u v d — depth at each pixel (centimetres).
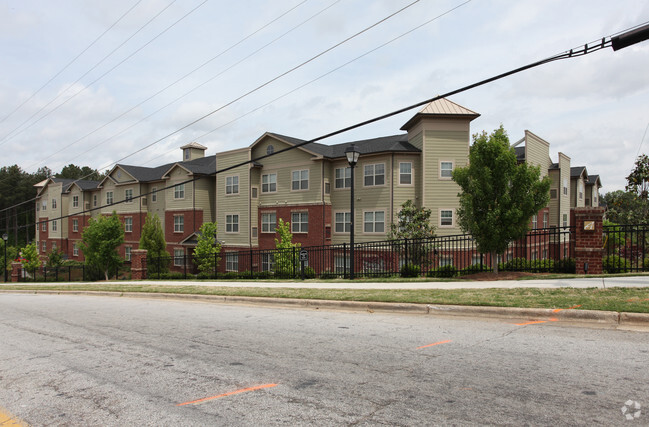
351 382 475
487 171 1274
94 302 1414
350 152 1569
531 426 353
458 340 639
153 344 702
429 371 502
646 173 1712
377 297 991
